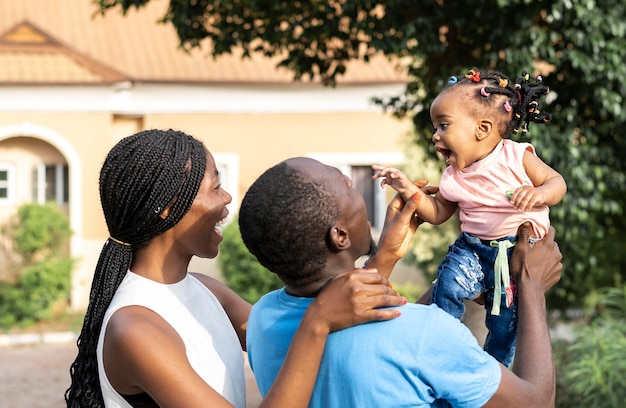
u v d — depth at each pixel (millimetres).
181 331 2467
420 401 2164
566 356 8641
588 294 12180
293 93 15398
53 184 15164
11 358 12242
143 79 14789
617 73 7543
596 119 8258
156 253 2521
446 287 2783
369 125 15461
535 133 7422
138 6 8805
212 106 15289
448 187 2814
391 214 2812
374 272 2203
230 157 15344
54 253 14383
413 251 13000
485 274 2791
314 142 15461
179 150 2484
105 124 14805
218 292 2906
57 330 13586
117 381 2352
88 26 16422
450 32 7945
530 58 7430
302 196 2199
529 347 2428
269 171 2281
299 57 8883
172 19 8672
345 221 2260
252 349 2441
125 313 2387
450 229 12445
